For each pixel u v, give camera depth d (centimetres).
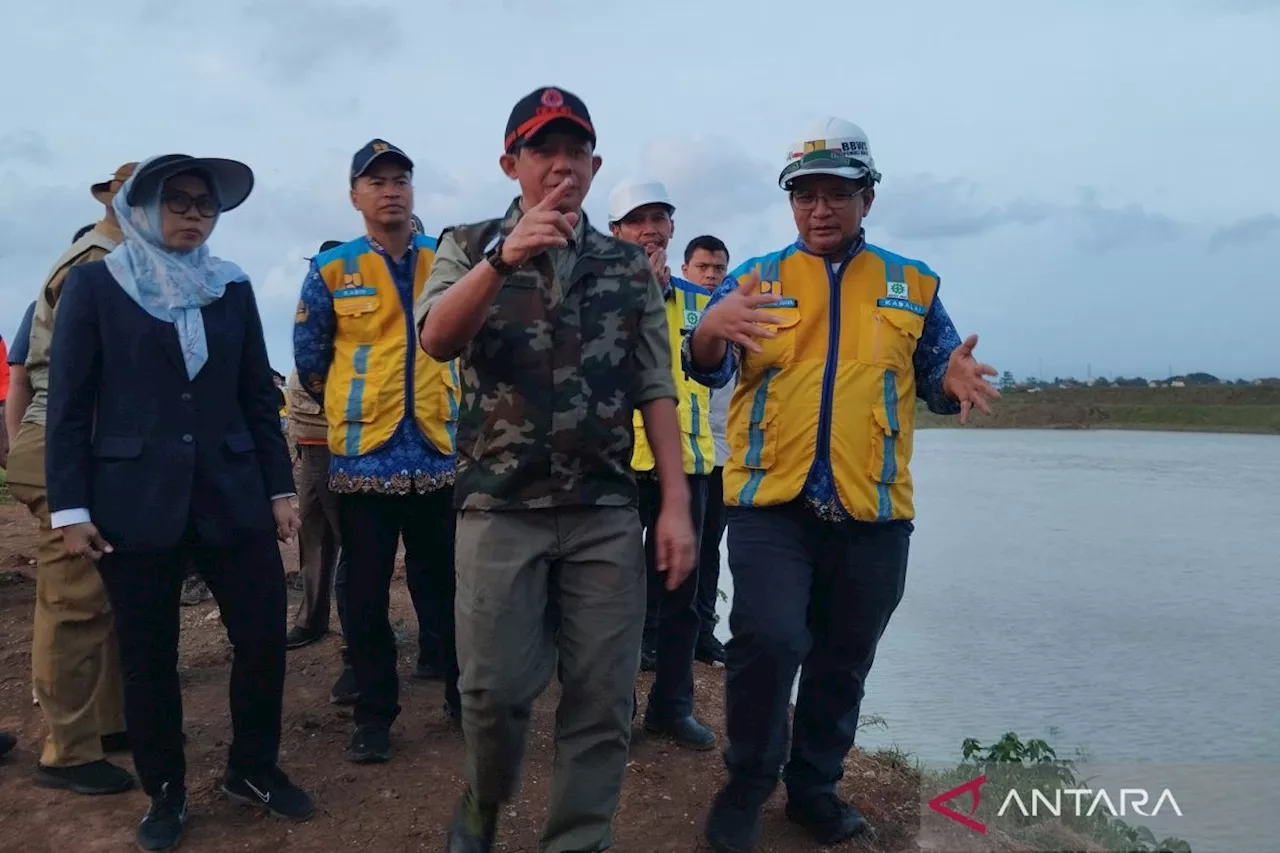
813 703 361
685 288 504
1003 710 652
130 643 335
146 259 343
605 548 291
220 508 343
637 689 505
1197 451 5238
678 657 440
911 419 357
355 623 409
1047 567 1356
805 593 340
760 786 343
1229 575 1285
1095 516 2106
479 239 297
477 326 278
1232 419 7950
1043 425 8344
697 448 455
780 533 344
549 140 286
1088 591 1162
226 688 497
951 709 659
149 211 345
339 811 369
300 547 562
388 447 402
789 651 329
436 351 285
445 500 418
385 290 417
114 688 414
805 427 341
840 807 365
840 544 346
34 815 365
